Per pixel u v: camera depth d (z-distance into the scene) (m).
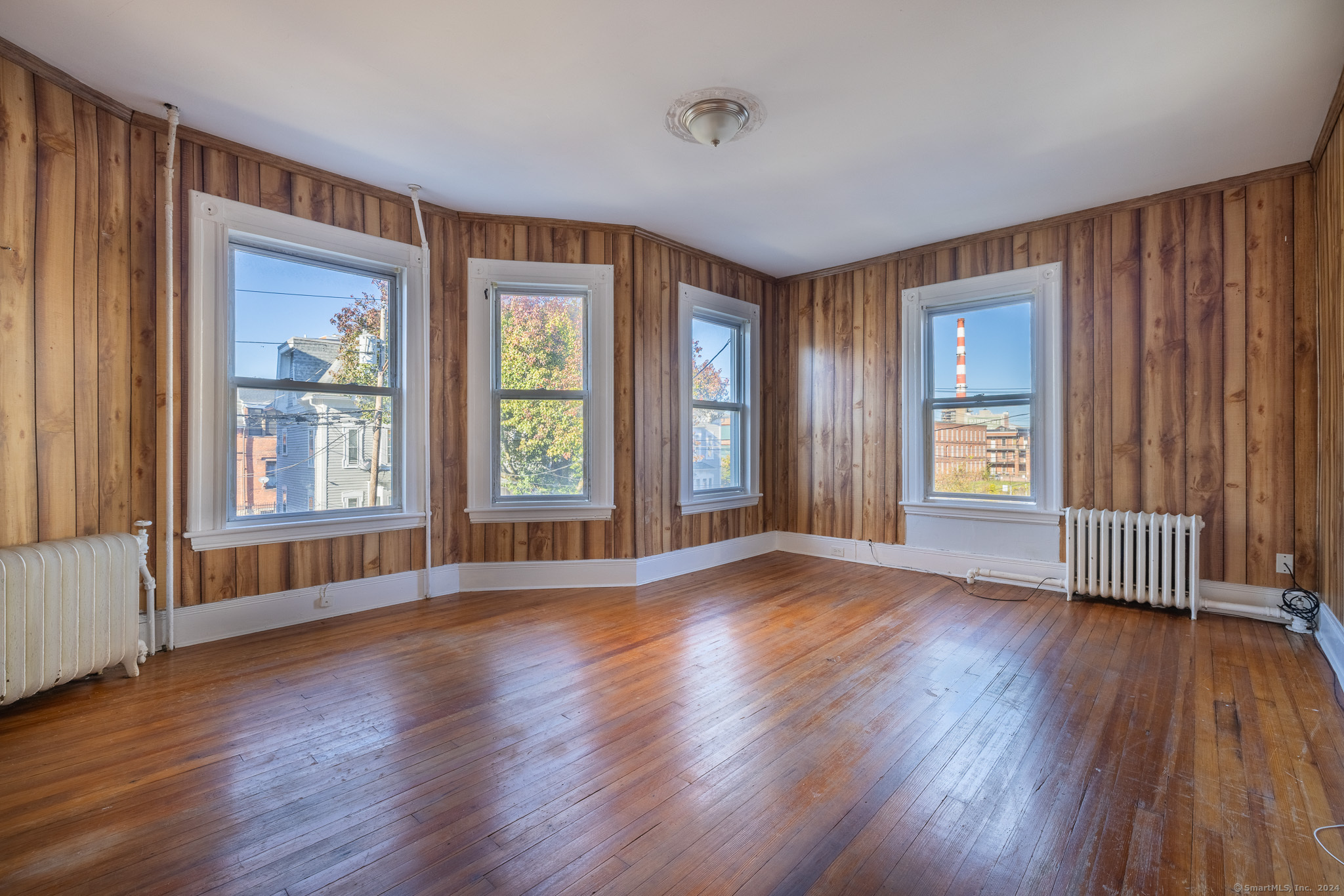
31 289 2.36
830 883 1.36
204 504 2.92
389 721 2.14
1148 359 3.62
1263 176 3.26
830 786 1.75
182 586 2.88
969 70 2.38
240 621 3.05
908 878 1.37
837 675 2.56
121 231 2.66
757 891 1.33
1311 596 3.10
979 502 4.29
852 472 4.96
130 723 2.11
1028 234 4.05
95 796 1.68
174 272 2.83
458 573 3.93
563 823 1.57
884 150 3.04
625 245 4.14
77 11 2.06
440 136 2.92
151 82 2.49
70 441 2.49
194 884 1.35
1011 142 2.96
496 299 4.00
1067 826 1.56
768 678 2.53
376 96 2.58
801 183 3.45
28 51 2.29
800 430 5.30
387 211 3.57
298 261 3.29
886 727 2.10
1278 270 3.24
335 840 1.50
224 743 1.98
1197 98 2.57
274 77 2.45
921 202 3.71
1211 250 3.42
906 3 2.00
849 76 2.43
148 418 2.77
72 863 1.41
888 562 4.73
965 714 2.20
